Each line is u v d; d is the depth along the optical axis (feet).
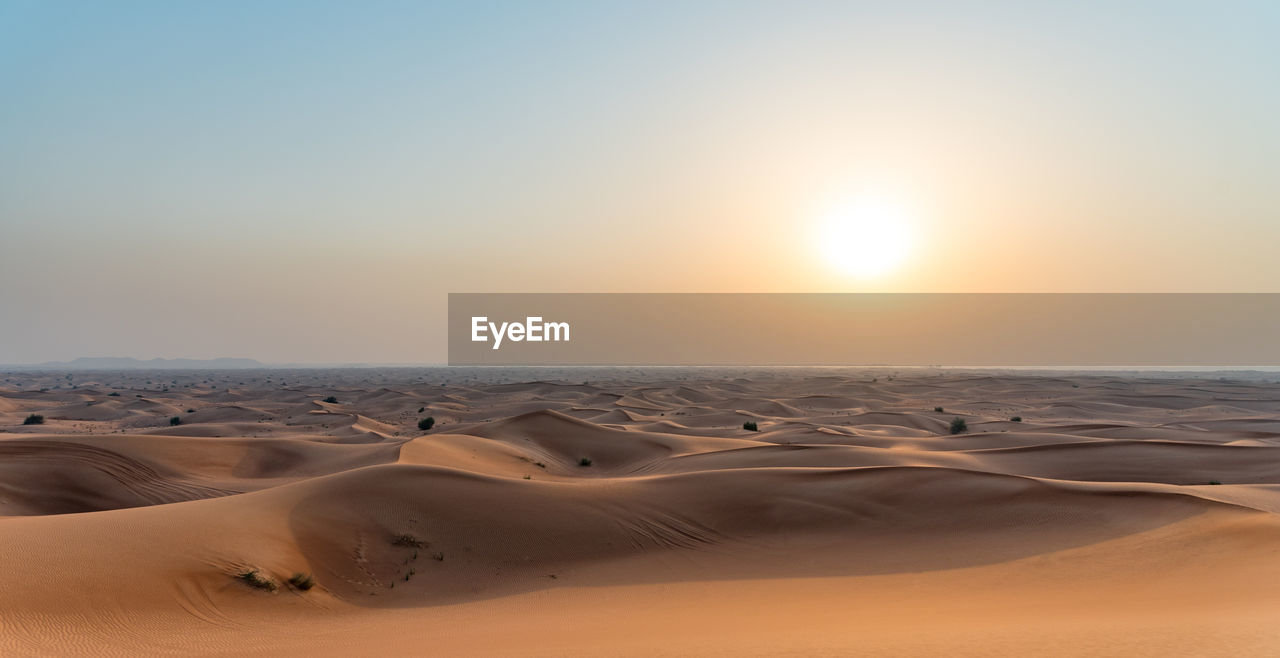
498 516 99.96
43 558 65.57
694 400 483.10
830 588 75.92
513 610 70.54
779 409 396.57
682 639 49.44
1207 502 93.30
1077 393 554.05
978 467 166.81
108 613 59.16
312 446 188.14
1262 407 417.08
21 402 445.78
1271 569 66.59
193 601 65.36
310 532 87.45
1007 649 40.83
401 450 151.02
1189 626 44.80
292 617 67.41
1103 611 55.93
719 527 104.78
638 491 114.83
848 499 110.63
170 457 161.79
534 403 424.05
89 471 145.18
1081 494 103.35
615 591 78.84
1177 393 542.16
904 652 41.09
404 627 63.21
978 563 84.17
